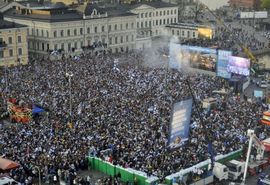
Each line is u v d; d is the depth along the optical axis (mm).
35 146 74250
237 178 73000
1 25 157500
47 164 69938
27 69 134125
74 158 72938
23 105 95688
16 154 71688
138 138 77688
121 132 80375
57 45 172875
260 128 86562
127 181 68375
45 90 108250
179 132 73625
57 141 76125
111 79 120125
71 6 193375
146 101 100000
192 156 73312
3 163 67688
